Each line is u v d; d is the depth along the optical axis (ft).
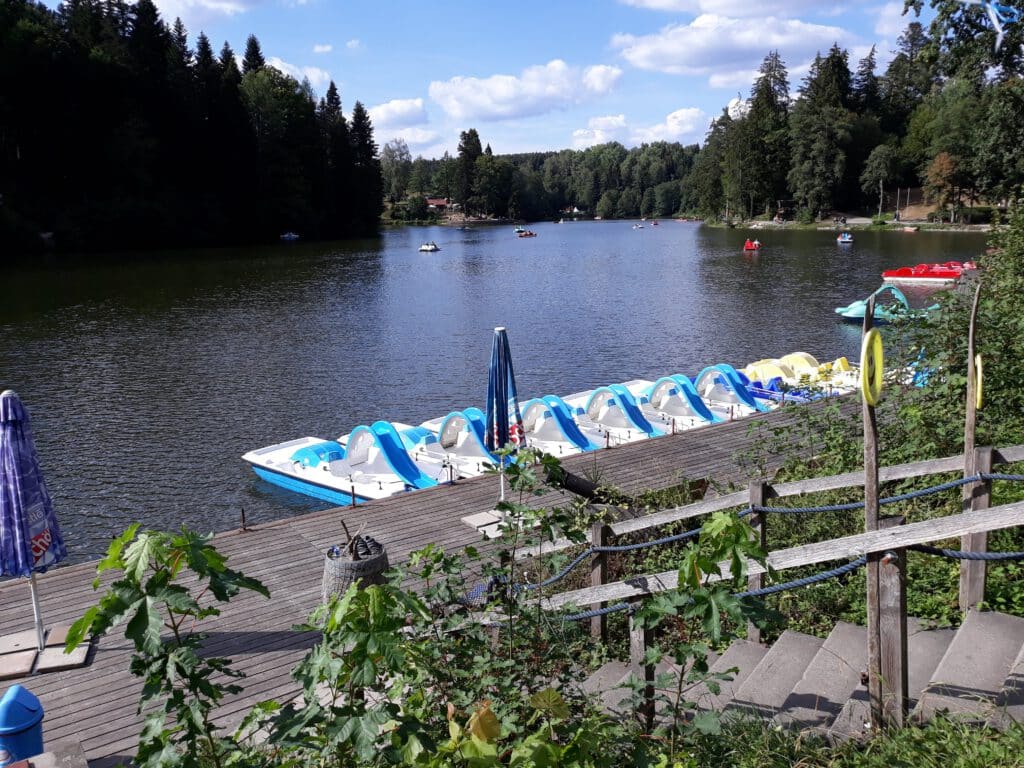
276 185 307.37
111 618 8.53
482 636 14.70
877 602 12.06
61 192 247.09
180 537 8.92
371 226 364.99
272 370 92.58
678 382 65.10
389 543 36.01
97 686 24.94
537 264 221.46
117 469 61.16
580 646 16.96
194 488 57.52
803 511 15.34
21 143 236.02
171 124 277.23
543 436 57.06
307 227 322.14
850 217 334.03
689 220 537.65
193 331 115.85
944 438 23.63
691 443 51.16
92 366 93.66
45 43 234.38
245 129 293.64
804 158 337.93
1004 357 24.00
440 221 515.50
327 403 79.71
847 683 14.11
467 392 84.23
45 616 29.22
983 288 27.30
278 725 9.72
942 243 239.50
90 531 51.13
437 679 13.19
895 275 157.38
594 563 18.79
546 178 612.29
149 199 262.67
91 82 245.04
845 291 148.56
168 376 89.45
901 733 11.53
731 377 68.08
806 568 20.65
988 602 15.76
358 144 360.69
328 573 26.86
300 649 27.02
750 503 17.33
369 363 96.68
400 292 160.66
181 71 289.94
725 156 387.55
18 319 124.16
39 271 190.08
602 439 58.13
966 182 285.43
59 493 56.75
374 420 74.54
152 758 9.25
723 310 132.26
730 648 16.93
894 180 326.44
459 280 182.09
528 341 110.42
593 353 102.99
